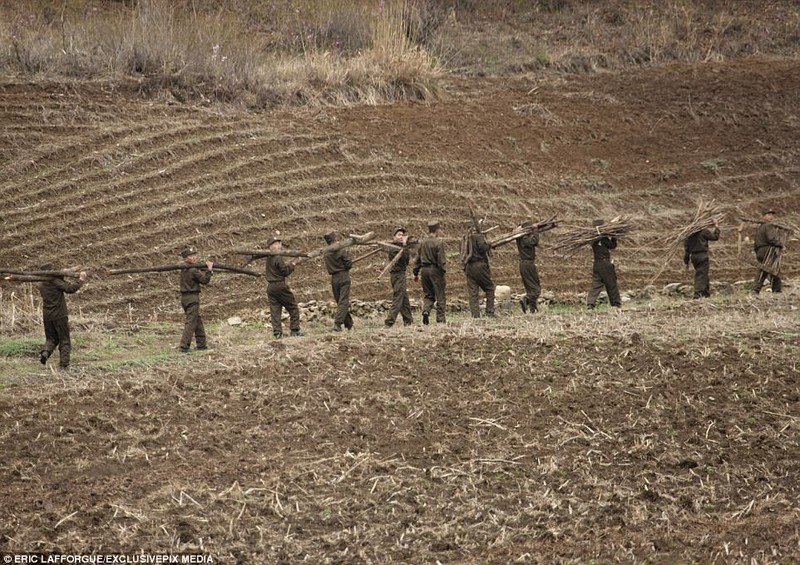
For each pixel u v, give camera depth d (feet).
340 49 380.78
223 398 168.45
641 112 366.84
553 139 344.08
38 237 255.50
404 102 349.61
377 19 387.34
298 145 310.04
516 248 287.28
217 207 277.44
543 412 165.58
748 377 179.22
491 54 400.47
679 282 276.62
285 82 343.26
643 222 310.04
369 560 124.06
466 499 139.74
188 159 293.02
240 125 314.35
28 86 310.45
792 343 195.83
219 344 208.03
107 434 155.22
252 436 155.63
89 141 291.79
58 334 184.75
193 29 358.23
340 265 213.25
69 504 133.80
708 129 360.48
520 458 151.12
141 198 275.80
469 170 317.83
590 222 305.94
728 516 138.62
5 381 178.40
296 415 161.99
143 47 335.26
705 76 396.37
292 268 208.33
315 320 232.32
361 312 238.48
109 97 314.76
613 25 439.22
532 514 136.36
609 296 234.38
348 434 156.66
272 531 130.00
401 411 164.66
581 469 148.87
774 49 428.56
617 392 173.06
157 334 219.82
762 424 164.14
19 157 281.33
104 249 254.88
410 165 312.50
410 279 270.05
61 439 153.07
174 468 145.59
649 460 152.66
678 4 456.04
